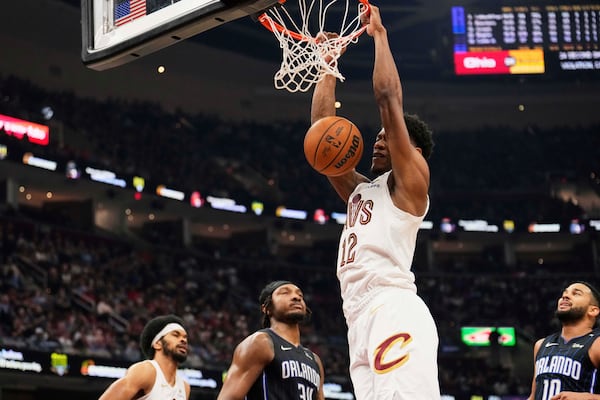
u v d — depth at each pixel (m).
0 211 23.12
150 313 22.86
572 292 5.07
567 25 27.83
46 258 22.47
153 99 30.94
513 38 27.88
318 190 31.59
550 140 34.06
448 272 31.88
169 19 4.25
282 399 4.54
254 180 31.05
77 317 20.42
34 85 26.98
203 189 28.91
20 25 27.39
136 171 27.47
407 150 3.59
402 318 3.48
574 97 34.03
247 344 4.58
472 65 27.84
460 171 33.31
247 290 27.56
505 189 32.97
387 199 3.66
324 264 30.28
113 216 27.52
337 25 26.36
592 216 32.81
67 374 18.12
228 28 32.09
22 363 17.50
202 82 32.12
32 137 24.83
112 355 19.70
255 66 33.06
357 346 3.62
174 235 29.42
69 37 28.58
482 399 24.27
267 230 31.14
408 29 33.22
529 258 34.25
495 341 26.47
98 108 28.88
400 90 3.66
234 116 32.72
